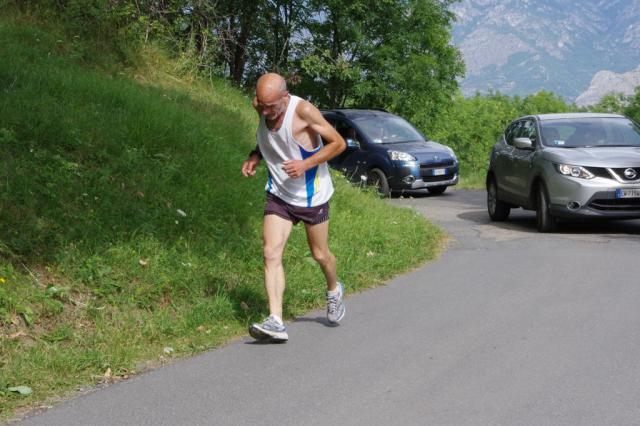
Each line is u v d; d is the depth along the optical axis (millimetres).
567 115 13375
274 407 4375
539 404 4316
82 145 8719
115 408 4426
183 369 5188
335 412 4266
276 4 26375
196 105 14000
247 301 6871
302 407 4363
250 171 6047
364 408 4316
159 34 17406
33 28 14250
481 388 4617
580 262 8914
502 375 4863
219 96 16719
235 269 7547
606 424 4000
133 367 5211
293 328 6289
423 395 4516
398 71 30281
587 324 6098
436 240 11188
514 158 13234
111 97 11094
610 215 11453
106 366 5156
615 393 4480
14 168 7449
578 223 13234
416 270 8859
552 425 3996
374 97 31094
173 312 6391
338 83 30594
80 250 6609
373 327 6211
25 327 5566
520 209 16297
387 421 4105
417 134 20188
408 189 18609
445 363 5152
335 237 9688
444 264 9180
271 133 5754
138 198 8086
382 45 30250
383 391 4609
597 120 13070
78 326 5809
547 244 10664
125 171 8555
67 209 7184
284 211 5926
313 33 28953
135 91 12234
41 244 6484
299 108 5676
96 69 14039
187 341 5852
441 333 5941
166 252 7117
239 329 6219
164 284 6598
